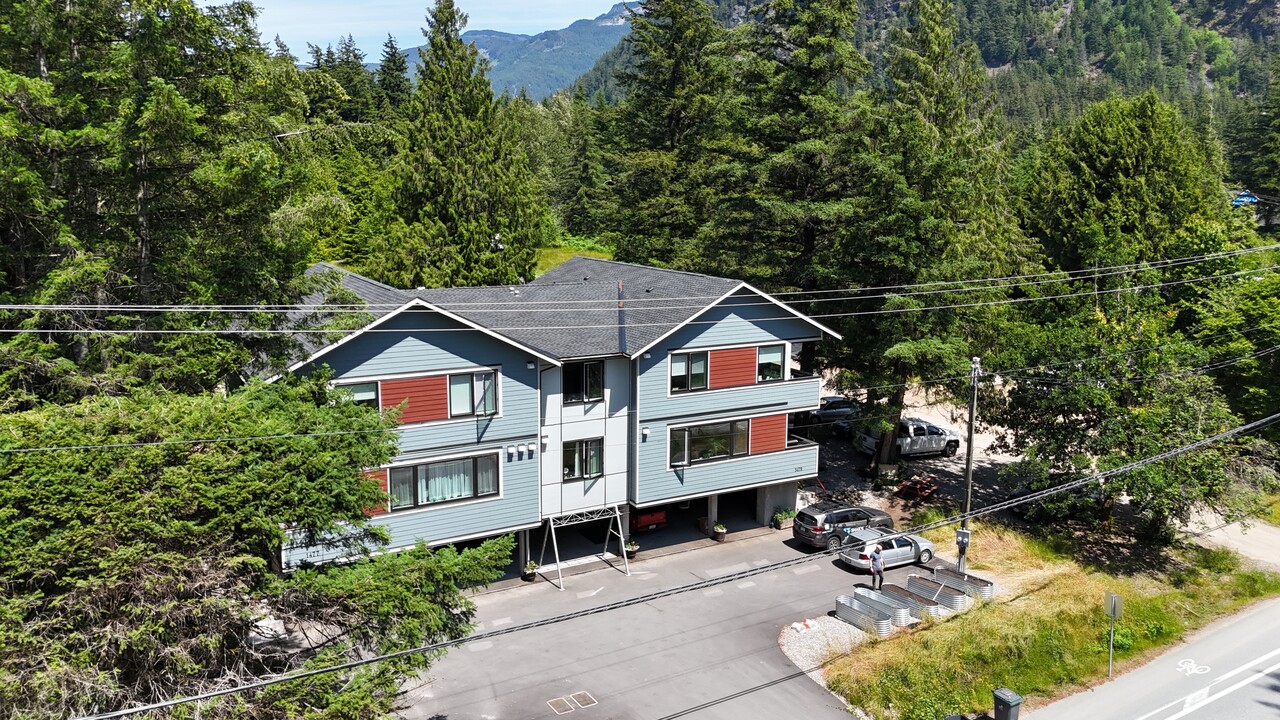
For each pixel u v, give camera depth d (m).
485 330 23.00
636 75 50.81
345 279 30.42
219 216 21.53
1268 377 32.50
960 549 25.86
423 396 22.86
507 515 24.52
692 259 42.72
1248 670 22.50
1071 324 30.77
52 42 19.28
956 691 20.70
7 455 11.65
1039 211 52.41
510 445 24.22
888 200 30.84
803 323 29.45
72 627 11.66
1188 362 29.95
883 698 20.11
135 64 19.02
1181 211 46.03
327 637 14.50
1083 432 29.58
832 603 25.14
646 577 26.55
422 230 38.38
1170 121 48.44
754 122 35.94
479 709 19.39
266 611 15.05
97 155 19.80
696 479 28.00
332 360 21.56
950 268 30.50
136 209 20.20
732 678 21.00
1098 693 21.41
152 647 11.98
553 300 29.02
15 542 11.37
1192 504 28.53
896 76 43.06
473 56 40.06
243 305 20.81
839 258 32.91
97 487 11.98
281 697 12.70
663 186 47.75
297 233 22.02
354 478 14.60
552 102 127.44
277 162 21.34
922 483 33.28
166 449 12.70
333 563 16.20
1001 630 22.73
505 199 40.28
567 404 25.50
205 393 15.69
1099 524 31.47
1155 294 31.33
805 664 21.75
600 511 26.73
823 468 36.38
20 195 18.23
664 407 26.97
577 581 26.16
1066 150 51.31
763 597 25.47
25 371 18.08
